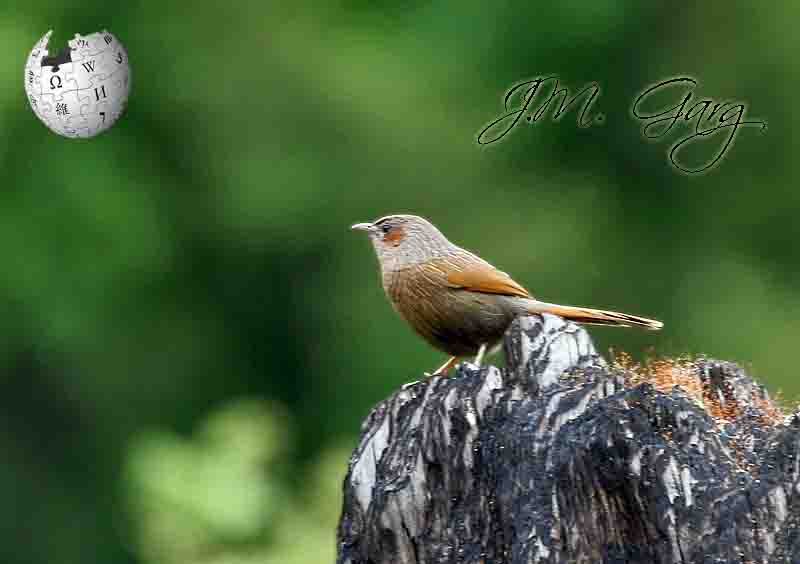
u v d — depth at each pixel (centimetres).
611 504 523
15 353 1995
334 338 1898
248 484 1130
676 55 1920
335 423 1877
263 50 2002
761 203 1927
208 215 2009
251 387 2017
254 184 1942
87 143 1994
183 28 2028
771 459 517
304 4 2066
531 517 529
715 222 1931
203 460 1139
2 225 1944
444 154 1925
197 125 1998
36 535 2000
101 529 2008
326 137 1956
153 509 1120
